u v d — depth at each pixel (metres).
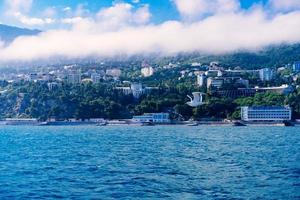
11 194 63.59
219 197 59.38
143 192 62.91
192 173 80.38
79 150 134.25
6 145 160.75
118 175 78.94
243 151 125.62
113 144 159.75
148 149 135.75
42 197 61.28
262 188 65.12
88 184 70.00
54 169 88.81
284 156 109.81
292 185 67.44
